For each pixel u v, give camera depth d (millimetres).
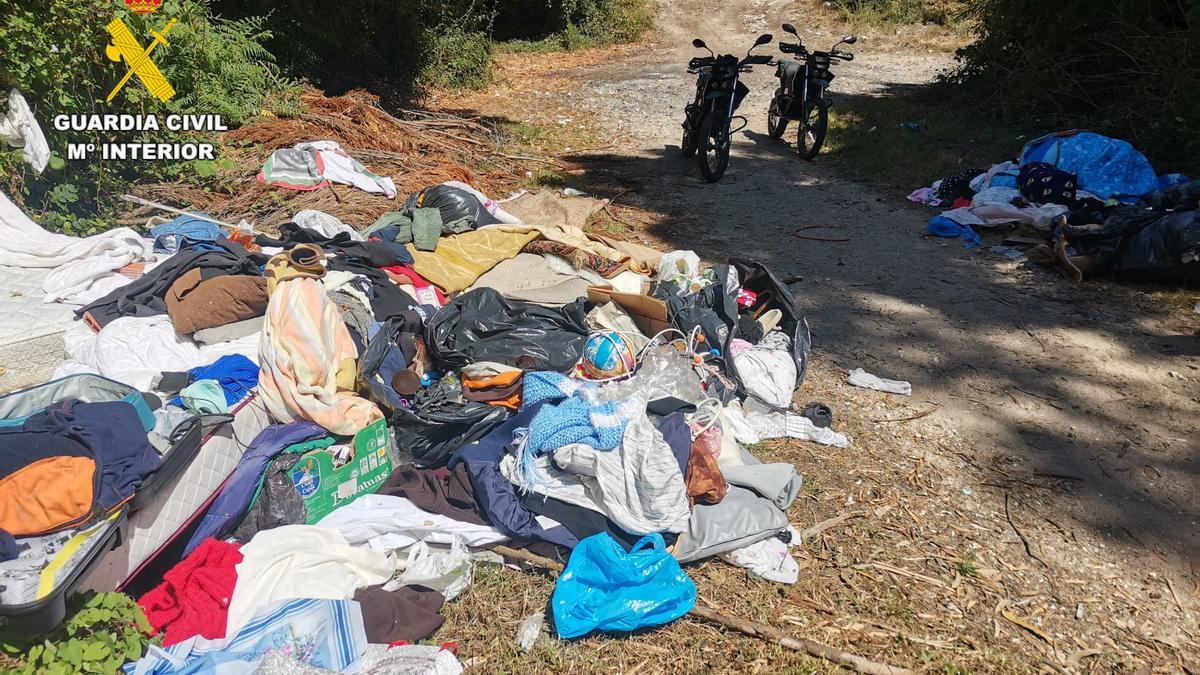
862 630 3182
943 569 3512
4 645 2527
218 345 4254
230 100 8977
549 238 6414
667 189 9320
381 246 5566
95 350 4129
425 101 14008
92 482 2824
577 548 3275
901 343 5539
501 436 3742
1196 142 8258
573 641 3080
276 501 3404
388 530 3451
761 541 3518
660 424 3691
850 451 4320
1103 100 10461
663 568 3164
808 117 10539
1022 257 6922
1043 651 3129
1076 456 4305
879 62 17891
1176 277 6160
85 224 6043
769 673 2979
